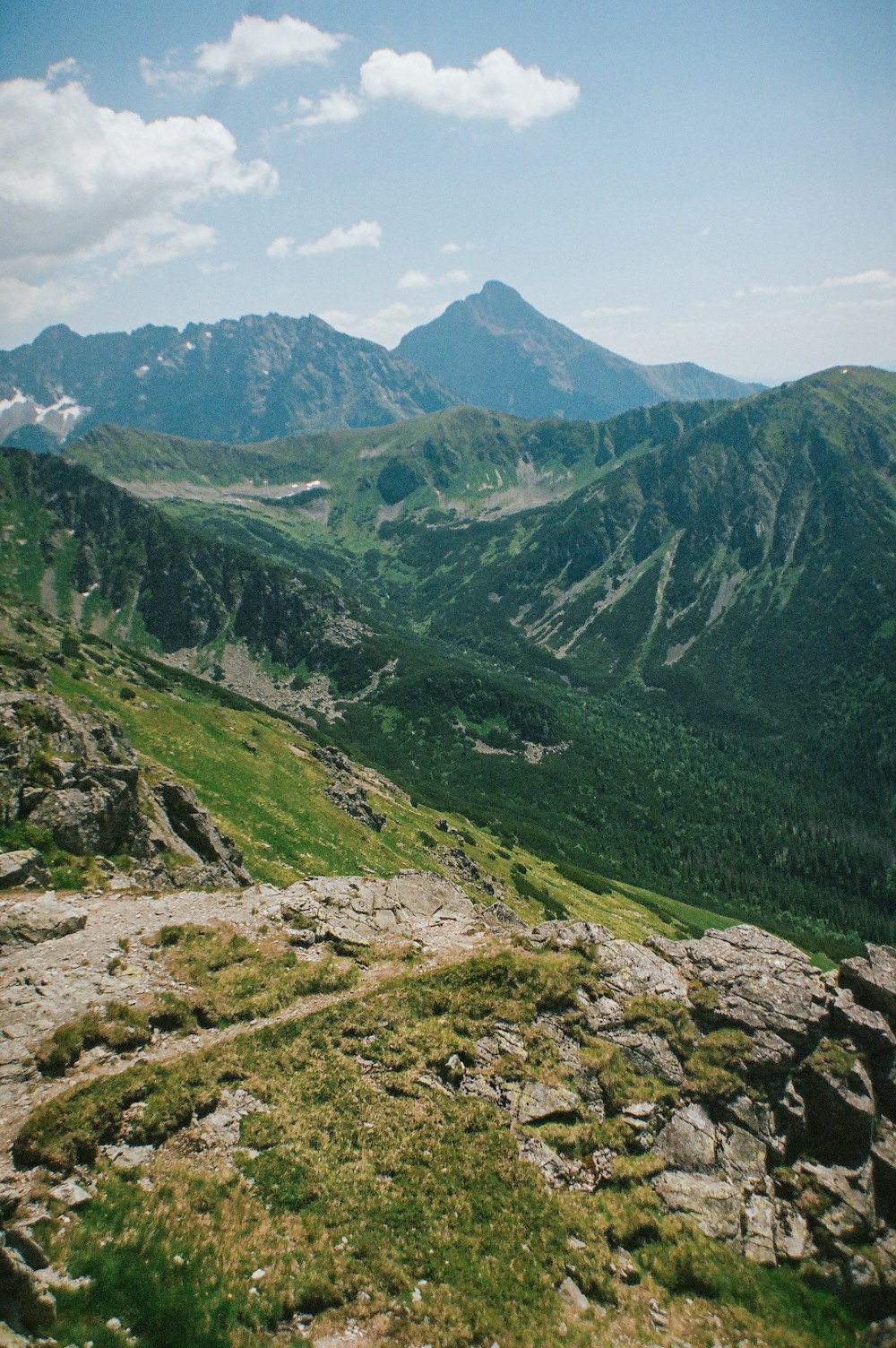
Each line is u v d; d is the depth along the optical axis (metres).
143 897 37.28
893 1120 28.50
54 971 27.95
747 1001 30.91
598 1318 19.78
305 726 198.12
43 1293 14.63
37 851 36.34
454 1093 26.05
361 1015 28.94
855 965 32.12
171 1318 15.83
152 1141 20.97
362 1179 21.86
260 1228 19.23
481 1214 21.72
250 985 29.97
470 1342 18.02
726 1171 25.69
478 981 31.58
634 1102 26.78
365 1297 18.38
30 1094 21.36
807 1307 22.34
